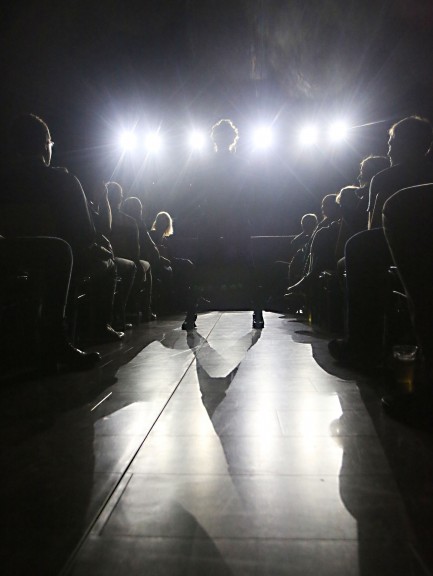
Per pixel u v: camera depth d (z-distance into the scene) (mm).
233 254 4137
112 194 4566
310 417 1753
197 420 1729
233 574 840
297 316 6504
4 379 2430
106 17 7680
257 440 1514
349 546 921
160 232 6793
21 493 1154
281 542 937
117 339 3979
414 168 2439
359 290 2666
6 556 898
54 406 1928
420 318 1682
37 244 2559
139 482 1212
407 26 5047
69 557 893
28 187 2754
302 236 6859
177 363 2889
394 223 1697
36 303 2635
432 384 1658
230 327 5000
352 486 1178
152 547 923
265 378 2439
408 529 978
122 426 1666
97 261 3021
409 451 1405
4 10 6070
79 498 1125
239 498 1121
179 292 7555
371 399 1997
